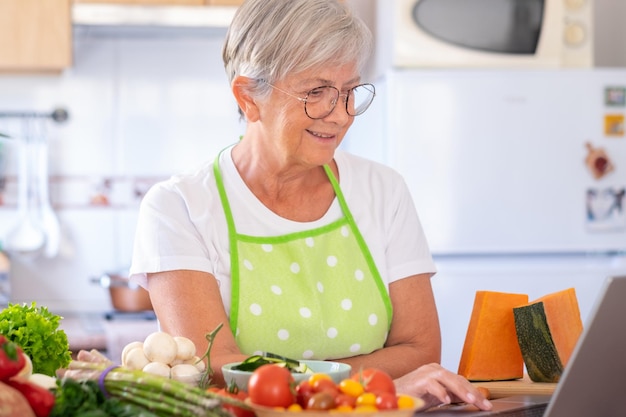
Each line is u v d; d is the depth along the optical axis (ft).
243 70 5.47
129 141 13.04
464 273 11.02
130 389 3.85
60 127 12.92
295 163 5.60
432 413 4.67
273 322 5.58
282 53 5.24
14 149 12.83
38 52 11.78
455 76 11.19
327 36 5.20
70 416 3.71
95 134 12.98
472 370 5.44
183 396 3.74
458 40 11.34
